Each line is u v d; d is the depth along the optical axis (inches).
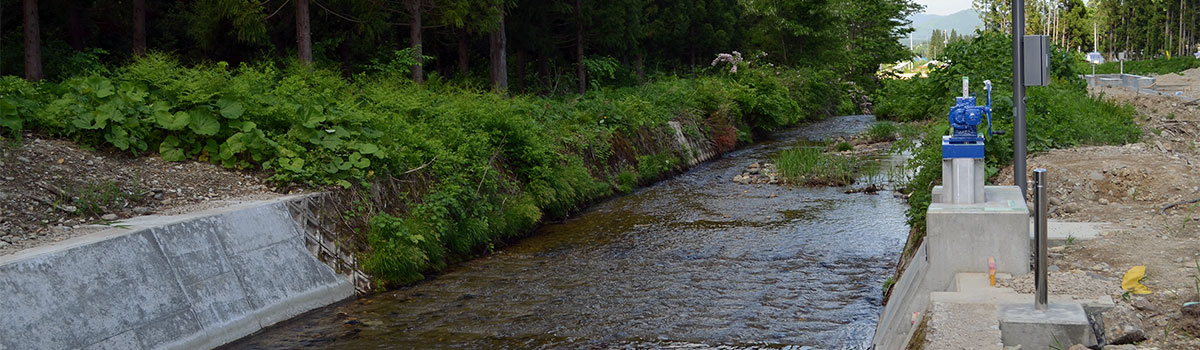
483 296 359.3
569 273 398.9
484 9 800.3
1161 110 744.3
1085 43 4416.8
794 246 444.5
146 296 273.3
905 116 1105.4
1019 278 224.1
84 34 942.4
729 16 1636.3
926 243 255.6
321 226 372.5
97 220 316.8
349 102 474.0
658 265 410.0
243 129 405.1
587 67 1151.0
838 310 324.8
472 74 1073.5
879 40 2336.4
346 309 339.3
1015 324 189.3
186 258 295.3
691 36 1577.3
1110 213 327.3
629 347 287.4
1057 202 353.4
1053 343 187.8
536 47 1091.3
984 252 231.1
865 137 1017.5
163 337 270.4
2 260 246.4
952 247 232.7
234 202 357.1
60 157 356.2
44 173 339.0
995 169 407.2
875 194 620.1
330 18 835.4
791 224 507.8
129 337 260.4
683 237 477.4
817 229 489.7
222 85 422.6
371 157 428.1
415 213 419.2
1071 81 782.5
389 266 379.6
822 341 288.4
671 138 839.7
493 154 530.0
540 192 543.2
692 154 869.8
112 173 360.8
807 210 557.6
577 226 527.2
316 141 414.9
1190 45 3740.2
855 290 353.1
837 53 1984.5
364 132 442.3
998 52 725.9
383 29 816.9
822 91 1583.4
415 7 759.7
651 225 519.8
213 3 700.0
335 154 417.7
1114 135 515.2
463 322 320.2
